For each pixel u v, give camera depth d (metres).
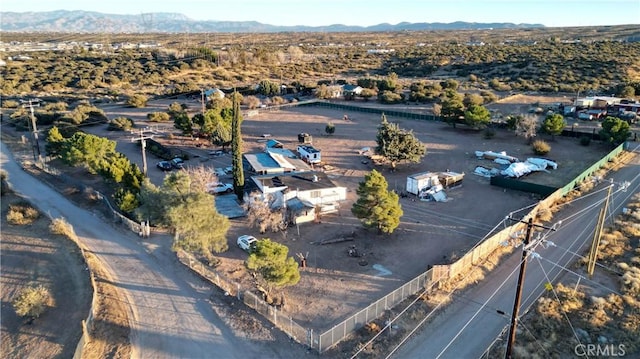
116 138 87.62
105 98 127.31
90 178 65.88
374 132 91.06
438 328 32.47
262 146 82.25
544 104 106.88
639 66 135.62
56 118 99.50
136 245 44.97
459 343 30.86
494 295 36.44
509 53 182.12
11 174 68.19
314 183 55.09
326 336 30.33
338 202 55.00
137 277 39.16
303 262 40.59
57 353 30.53
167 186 44.03
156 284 38.09
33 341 31.84
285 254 35.56
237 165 54.78
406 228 48.72
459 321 33.22
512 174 62.88
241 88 142.00
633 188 59.03
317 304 35.31
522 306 34.97
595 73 134.00
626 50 161.00
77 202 56.59
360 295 36.44
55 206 55.44
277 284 34.59
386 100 119.94
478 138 85.06
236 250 43.69
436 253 43.31
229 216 50.97
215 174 62.78
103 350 30.30
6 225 49.78
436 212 52.97
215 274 38.78
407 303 35.16
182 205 39.22
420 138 86.06
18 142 86.56
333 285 37.84
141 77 156.62
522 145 79.88
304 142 83.62
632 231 46.38
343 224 49.66
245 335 31.59
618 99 101.00
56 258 42.62
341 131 92.56
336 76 170.12
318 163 71.00
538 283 38.09
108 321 33.22
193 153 77.56
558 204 54.28
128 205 49.38
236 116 53.56
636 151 75.12
